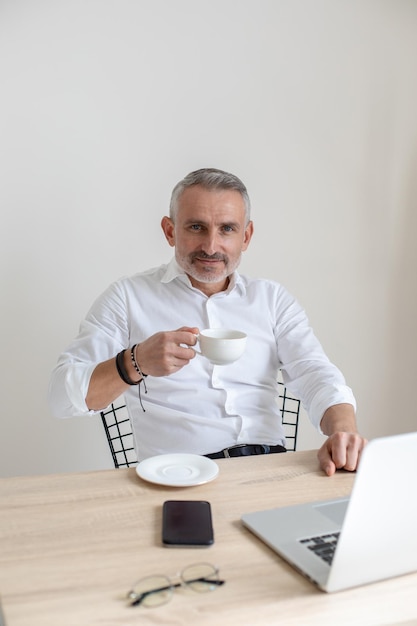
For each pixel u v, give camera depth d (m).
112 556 0.98
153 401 1.86
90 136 2.17
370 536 0.88
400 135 2.52
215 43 2.26
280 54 2.33
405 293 2.62
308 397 1.81
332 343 2.56
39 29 2.08
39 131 2.12
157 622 0.82
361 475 0.83
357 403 2.63
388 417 2.69
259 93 2.33
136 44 2.18
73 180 2.18
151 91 2.21
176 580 0.92
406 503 0.88
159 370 1.47
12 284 2.18
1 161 2.10
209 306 1.91
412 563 0.95
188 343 1.45
